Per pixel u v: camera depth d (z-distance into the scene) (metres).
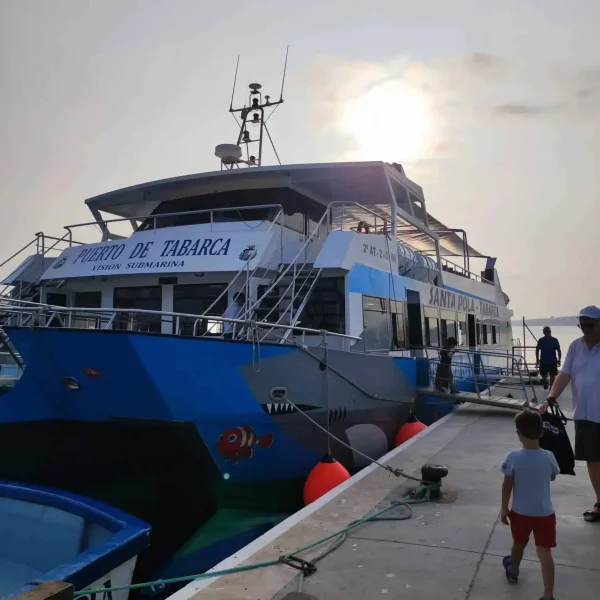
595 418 5.52
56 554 6.13
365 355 9.58
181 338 6.85
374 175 11.45
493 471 7.75
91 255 10.90
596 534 5.36
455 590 4.25
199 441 7.26
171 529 8.01
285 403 8.00
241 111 14.95
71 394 7.41
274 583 4.39
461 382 15.88
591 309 5.50
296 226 11.83
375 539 5.28
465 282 17.58
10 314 8.68
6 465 7.84
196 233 10.15
